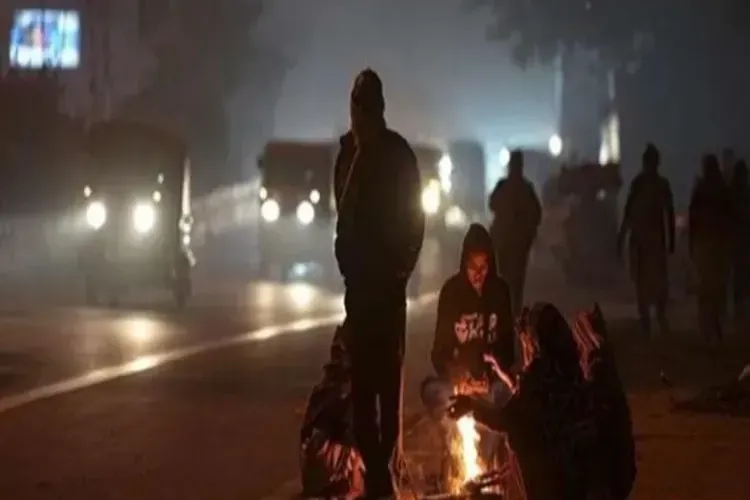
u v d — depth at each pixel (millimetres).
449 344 9727
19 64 68188
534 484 7551
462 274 9797
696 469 11273
